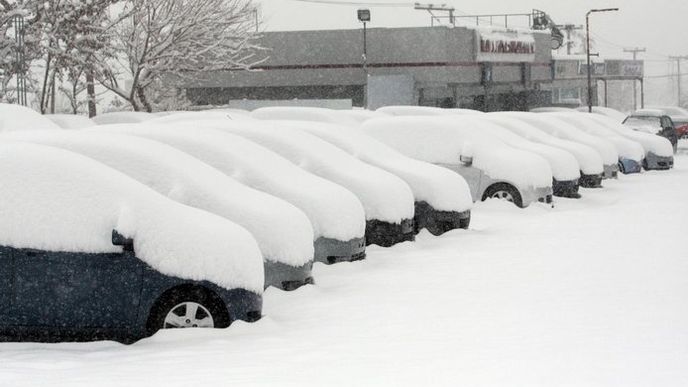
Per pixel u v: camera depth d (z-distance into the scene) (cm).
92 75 4484
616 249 1795
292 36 6762
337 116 2764
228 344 1048
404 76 6544
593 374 869
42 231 1084
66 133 1345
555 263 1633
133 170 1288
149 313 1091
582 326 1117
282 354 990
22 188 1098
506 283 1442
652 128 5084
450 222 1981
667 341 1021
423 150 2416
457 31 6744
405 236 1816
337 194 1595
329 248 1554
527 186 2423
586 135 3566
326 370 904
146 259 1091
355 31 6681
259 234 1303
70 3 4247
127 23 4694
